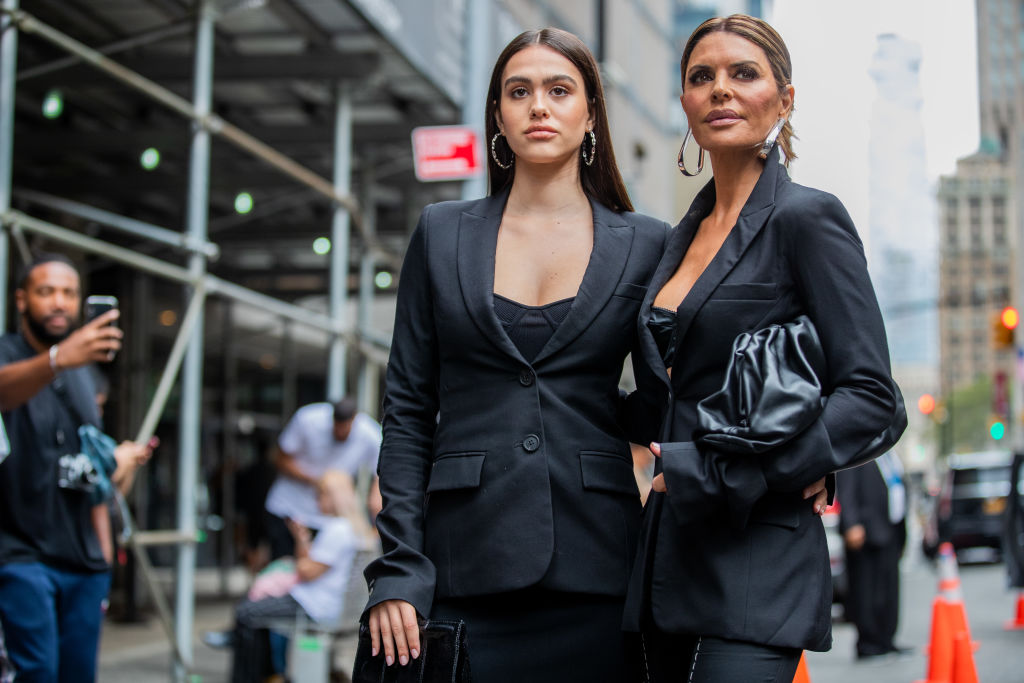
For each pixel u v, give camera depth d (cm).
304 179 880
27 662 437
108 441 461
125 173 1168
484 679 262
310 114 1102
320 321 912
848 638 1106
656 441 285
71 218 1175
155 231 724
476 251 279
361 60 911
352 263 1433
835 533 1159
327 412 759
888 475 923
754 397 247
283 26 927
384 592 256
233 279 1492
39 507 442
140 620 1207
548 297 276
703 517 249
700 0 3594
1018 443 2480
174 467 1537
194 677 720
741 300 260
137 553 691
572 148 282
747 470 244
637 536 273
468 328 271
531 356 271
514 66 283
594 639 264
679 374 267
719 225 276
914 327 11769
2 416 437
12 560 437
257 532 1448
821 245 256
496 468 265
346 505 720
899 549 919
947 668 715
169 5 873
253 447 1809
